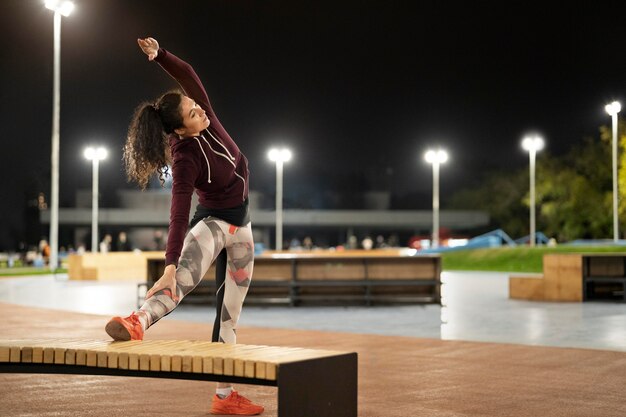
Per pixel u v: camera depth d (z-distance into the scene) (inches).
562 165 2492.6
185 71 191.3
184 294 181.2
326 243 4598.9
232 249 194.4
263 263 648.4
